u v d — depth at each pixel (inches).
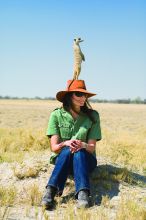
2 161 352.8
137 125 1275.8
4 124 1128.2
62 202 261.1
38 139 461.4
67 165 259.0
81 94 272.1
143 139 635.5
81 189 251.0
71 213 222.4
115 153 422.6
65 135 275.9
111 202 260.1
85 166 256.5
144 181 311.6
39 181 288.5
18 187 282.7
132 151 456.4
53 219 228.8
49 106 3380.9
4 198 258.4
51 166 304.8
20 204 258.4
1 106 3065.9
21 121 1301.7
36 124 1131.3
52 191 253.1
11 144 453.4
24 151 429.1
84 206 245.1
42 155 348.5
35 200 262.2
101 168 307.0
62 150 263.4
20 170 299.3
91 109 278.5
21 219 226.2
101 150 434.9
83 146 260.7
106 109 3154.5
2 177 299.6
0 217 226.2
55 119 277.6
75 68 316.2
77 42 318.3
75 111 276.1
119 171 306.3
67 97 277.3
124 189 282.5
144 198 266.4
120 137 611.2
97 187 282.5
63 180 257.8
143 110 3058.6
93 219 220.1
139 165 390.6
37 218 230.1
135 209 237.8
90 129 275.6
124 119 1675.7
